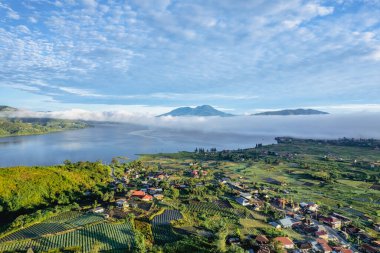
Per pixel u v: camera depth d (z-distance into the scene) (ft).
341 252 413.59
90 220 476.13
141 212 520.83
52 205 593.01
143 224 466.29
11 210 550.36
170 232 438.40
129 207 549.95
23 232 432.25
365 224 552.00
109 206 546.26
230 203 609.01
